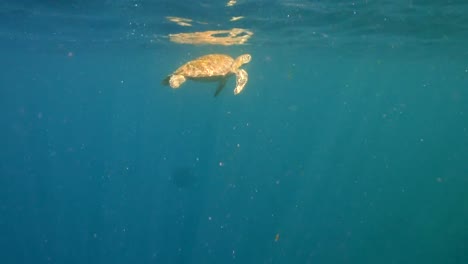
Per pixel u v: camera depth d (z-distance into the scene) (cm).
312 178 4725
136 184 4559
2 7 1565
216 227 2697
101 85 6775
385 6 1388
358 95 7694
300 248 2383
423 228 2878
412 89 6003
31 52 3297
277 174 4669
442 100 7300
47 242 2650
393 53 2850
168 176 4838
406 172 6044
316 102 9994
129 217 3045
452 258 2361
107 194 4034
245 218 2869
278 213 2995
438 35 2030
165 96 7906
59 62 3997
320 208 3198
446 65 3341
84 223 2981
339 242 2511
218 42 2470
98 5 1480
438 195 3956
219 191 3672
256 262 2188
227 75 793
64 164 7206
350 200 3562
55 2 1455
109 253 2411
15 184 5369
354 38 2238
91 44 2730
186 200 3388
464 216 3130
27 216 3281
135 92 7912
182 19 1719
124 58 3597
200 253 2317
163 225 2798
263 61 3741
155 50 2995
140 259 2305
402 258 2353
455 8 1377
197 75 749
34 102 11081
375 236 2662
